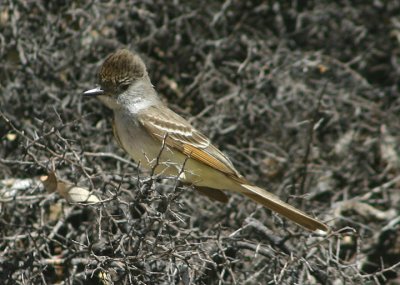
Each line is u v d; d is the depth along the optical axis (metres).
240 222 11.16
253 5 14.41
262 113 12.98
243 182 10.59
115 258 8.61
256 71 13.34
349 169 13.04
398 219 12.05
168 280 8.61
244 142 12.63
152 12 13.57
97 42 12.66
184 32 13.59
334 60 13.82
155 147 10.83
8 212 9.98
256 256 9.74
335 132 13.57
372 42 14.74
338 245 9.57
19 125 11.38
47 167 9.23
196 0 13.81
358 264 10.36
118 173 9.90
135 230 8.73
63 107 11.45
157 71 13.17
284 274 9.36
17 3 12.12
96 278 9.55
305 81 13.62
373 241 12.10
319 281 10.30
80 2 12.98
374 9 15.02
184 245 8.59
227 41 13.49
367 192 12.85
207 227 11.04
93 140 11.55
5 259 9.45
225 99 12.59
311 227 9.95
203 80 12.94
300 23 14.19
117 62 10.83
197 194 11.55
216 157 10.84
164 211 9.00
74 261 9.44
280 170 12.54
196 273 9.12
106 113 12.02
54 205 10.63
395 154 13.52
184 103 13.08
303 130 12.96
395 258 12.20
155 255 8.59
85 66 12.27
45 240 9.52
